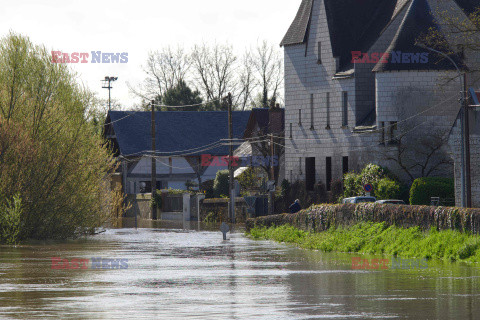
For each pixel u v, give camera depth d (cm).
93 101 7900
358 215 5916
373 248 5412
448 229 4881
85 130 7769
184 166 17638
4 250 6034
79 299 3014
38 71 7556
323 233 6394
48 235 7525
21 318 2534
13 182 7169
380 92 10462
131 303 2897
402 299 2978
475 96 8594
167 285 3506
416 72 10338
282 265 4556
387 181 10050
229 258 5159
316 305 2830
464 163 7500
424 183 9331
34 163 7206
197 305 2836
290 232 7131
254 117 15612
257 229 8281
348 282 3572
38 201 7294
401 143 10269
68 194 7481
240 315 2594
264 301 2942
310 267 4388
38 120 7419
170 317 2552
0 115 7194
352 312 2655
